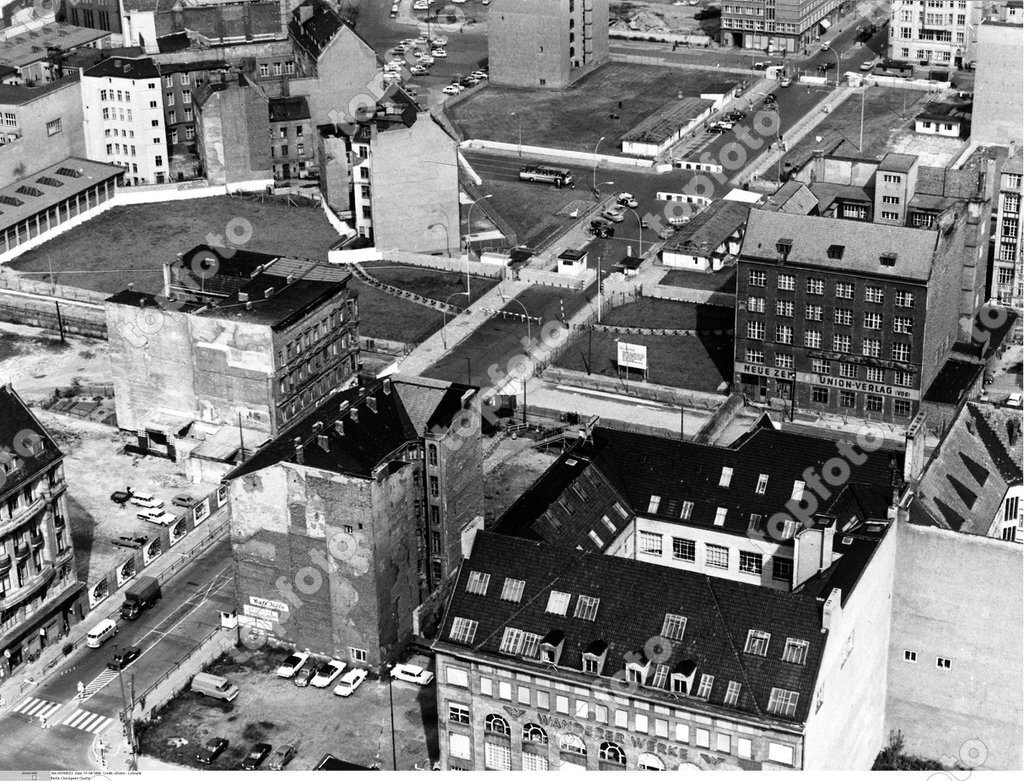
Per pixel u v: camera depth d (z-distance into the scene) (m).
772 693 176.88
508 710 189.38
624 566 187.88
